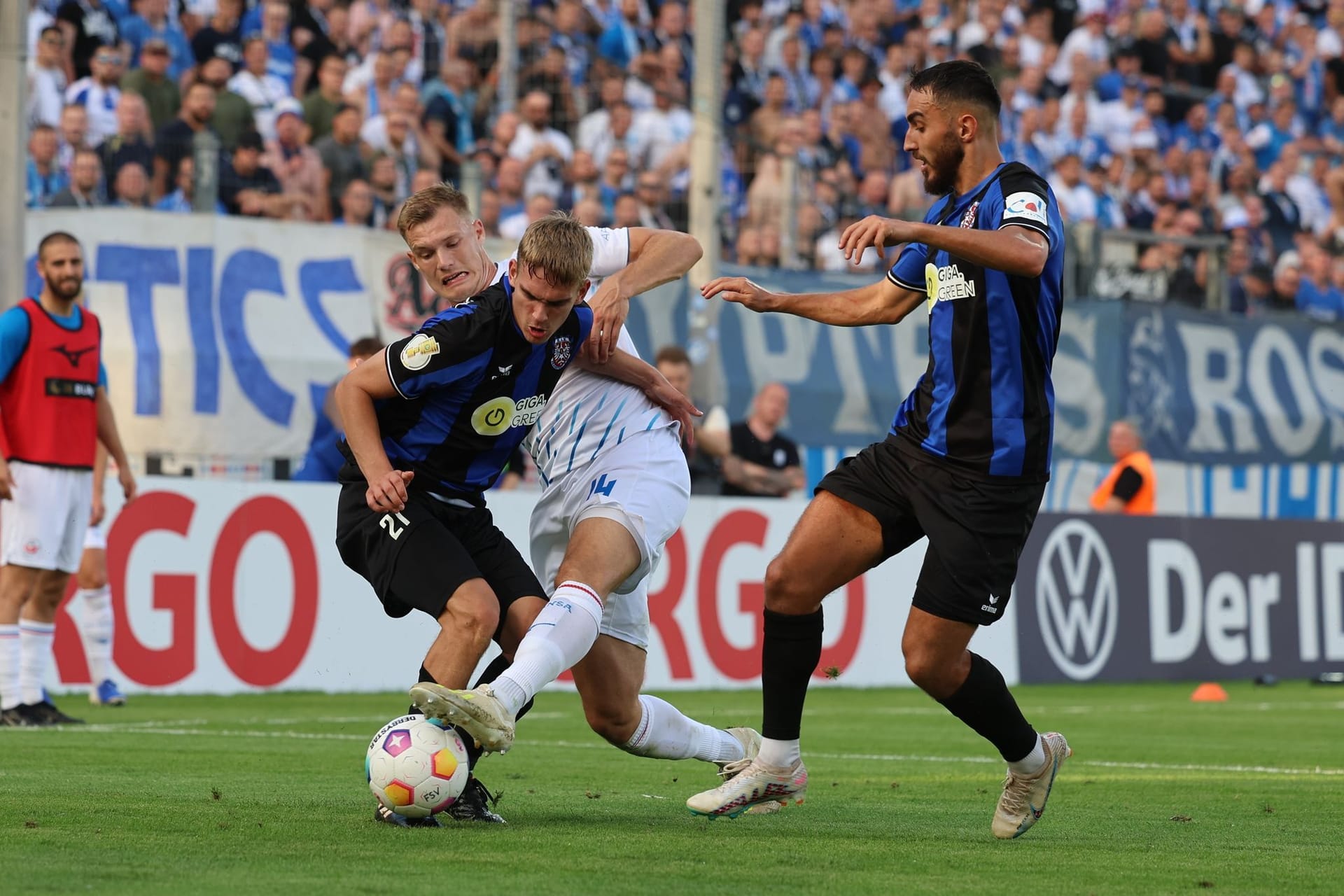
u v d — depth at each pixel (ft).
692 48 198.39
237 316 127.03
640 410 52.26
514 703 44.42
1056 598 139.74
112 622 105.70
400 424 47.06
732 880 38.32
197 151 135.95
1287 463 160.86
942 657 47.26
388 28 168.96
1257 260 211.20
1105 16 226.58
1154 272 169.37
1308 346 163.43
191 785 58.39
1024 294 46.57
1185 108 225.97
